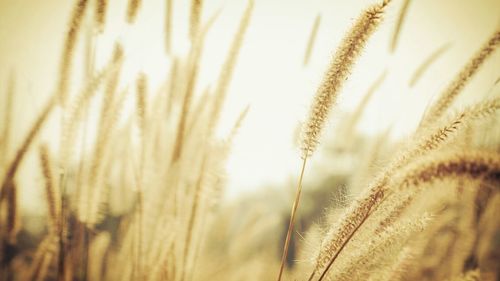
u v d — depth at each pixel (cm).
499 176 33
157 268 49
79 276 51
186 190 51
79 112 49
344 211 41
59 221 48
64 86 50
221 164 50
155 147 53
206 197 50
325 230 43
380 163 41
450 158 34
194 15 53
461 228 50
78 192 49
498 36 44
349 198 42
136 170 52
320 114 43
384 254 42
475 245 50
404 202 41
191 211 50
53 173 48
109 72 50
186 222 50
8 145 49
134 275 50
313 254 43
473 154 34
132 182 52
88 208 50
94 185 50
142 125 52
